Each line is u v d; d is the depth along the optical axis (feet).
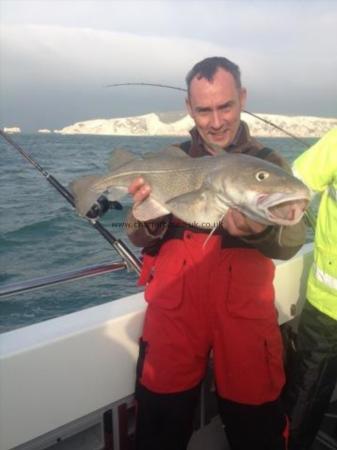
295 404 8.68
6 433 6.41
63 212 36.09
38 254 26.66
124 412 7.95
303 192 6.14
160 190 8.09
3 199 41.45
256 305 6.95
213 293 6.97
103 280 21.50
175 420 7.26
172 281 7.18
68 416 7.01
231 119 7.87
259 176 6.42
